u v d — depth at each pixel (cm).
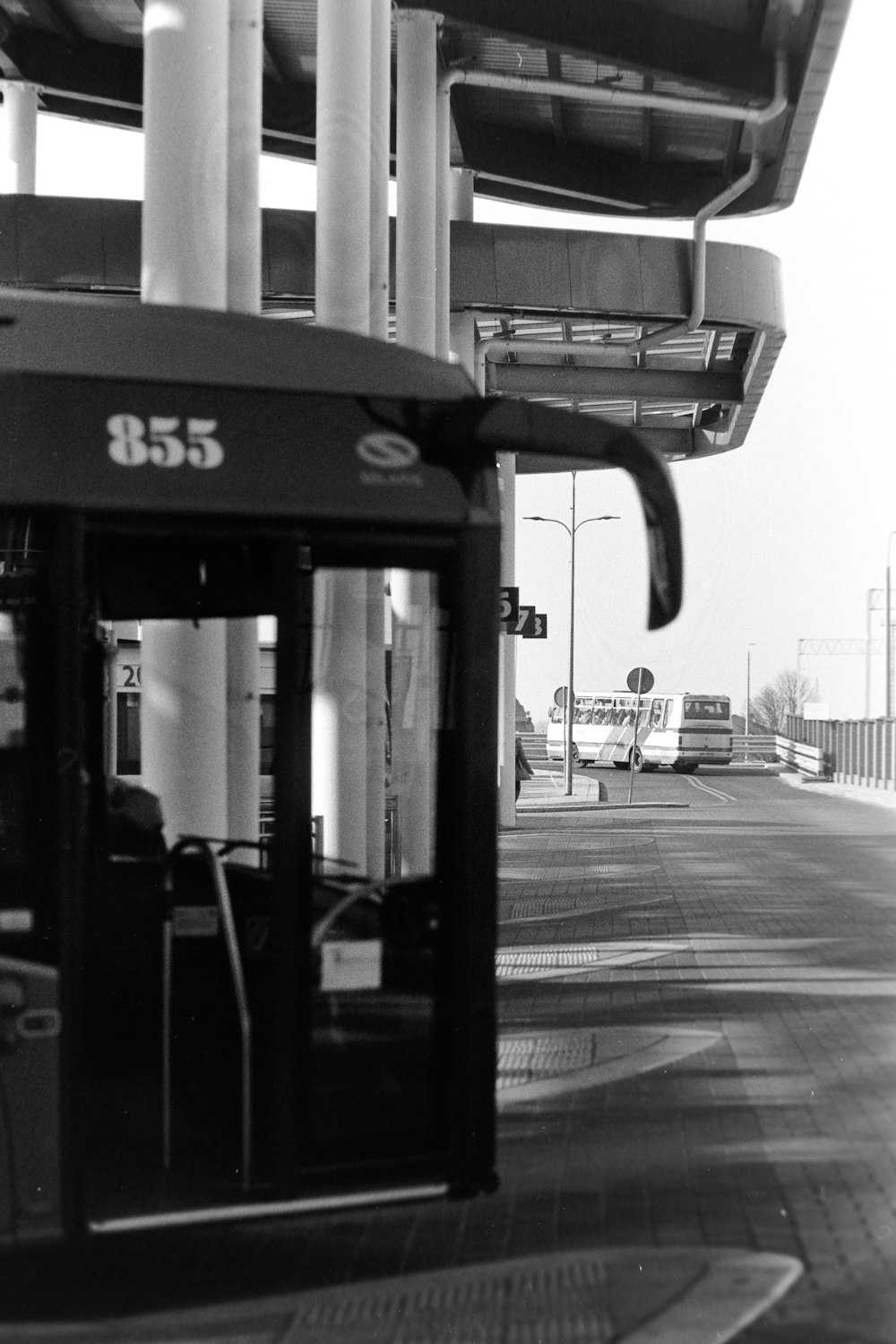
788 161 2108
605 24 1703
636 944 1381
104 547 552
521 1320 510
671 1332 498
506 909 1658
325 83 1452
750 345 2409
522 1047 953
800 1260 571
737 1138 746
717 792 4509
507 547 2830
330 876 574
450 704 586
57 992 529
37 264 1752
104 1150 539
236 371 569
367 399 581
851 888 1861
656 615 572
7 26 1967
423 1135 576
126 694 584
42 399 546
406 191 1830
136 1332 502
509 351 2442
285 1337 497
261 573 568
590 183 2288
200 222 982
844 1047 948
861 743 5059
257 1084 560
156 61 980
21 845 531
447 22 1767
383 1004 575
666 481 577
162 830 572
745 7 1680
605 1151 724
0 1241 525
